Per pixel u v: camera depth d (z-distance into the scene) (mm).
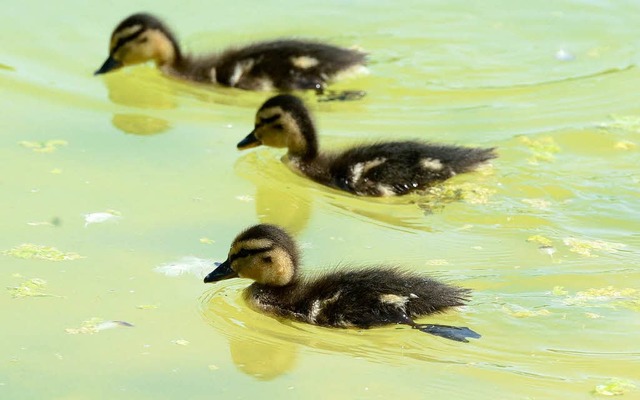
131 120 18391
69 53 20828
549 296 12945
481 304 12750
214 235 14547
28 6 22438
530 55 20828
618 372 11508
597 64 20438
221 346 12148
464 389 11289
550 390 11219
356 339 12367
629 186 15914
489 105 18891
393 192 16047
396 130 17984
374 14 22594
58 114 18438
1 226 14500
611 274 13469
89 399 11039
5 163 16406
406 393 11227
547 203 15508
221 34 21766
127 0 23016
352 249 14328
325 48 19938
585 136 17594
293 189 16328
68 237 14305
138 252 14008
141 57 20266
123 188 15836
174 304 12906
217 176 16484
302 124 16750
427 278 12945
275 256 12945
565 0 23016
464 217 15203
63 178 16031
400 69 20266
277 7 22906
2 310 12578
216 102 19469
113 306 12781
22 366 11570
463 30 21844
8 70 19875
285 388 11328
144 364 11711
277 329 12609
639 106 18781
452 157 16250
